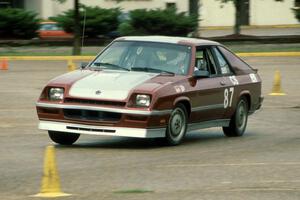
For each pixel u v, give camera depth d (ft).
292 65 206.49
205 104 81.15
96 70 79.82
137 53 81.05
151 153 73.31
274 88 141.38
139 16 277.23
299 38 274.57
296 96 137.80
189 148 77.41
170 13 280.51
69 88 75.00
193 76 79.46
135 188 55.98
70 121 74.33
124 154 72.59
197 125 81.35
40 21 281.33
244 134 91.20
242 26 426.10
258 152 75.92
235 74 88.02
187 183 58.29
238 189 55.98
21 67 197.47
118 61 80.84
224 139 86.07
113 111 72.64
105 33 275.18
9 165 66.03
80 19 272.72
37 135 86.94
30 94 134.62
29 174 61.72
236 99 87.20
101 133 73.46
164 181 58.95
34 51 247.70
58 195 52.60
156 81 75.72
